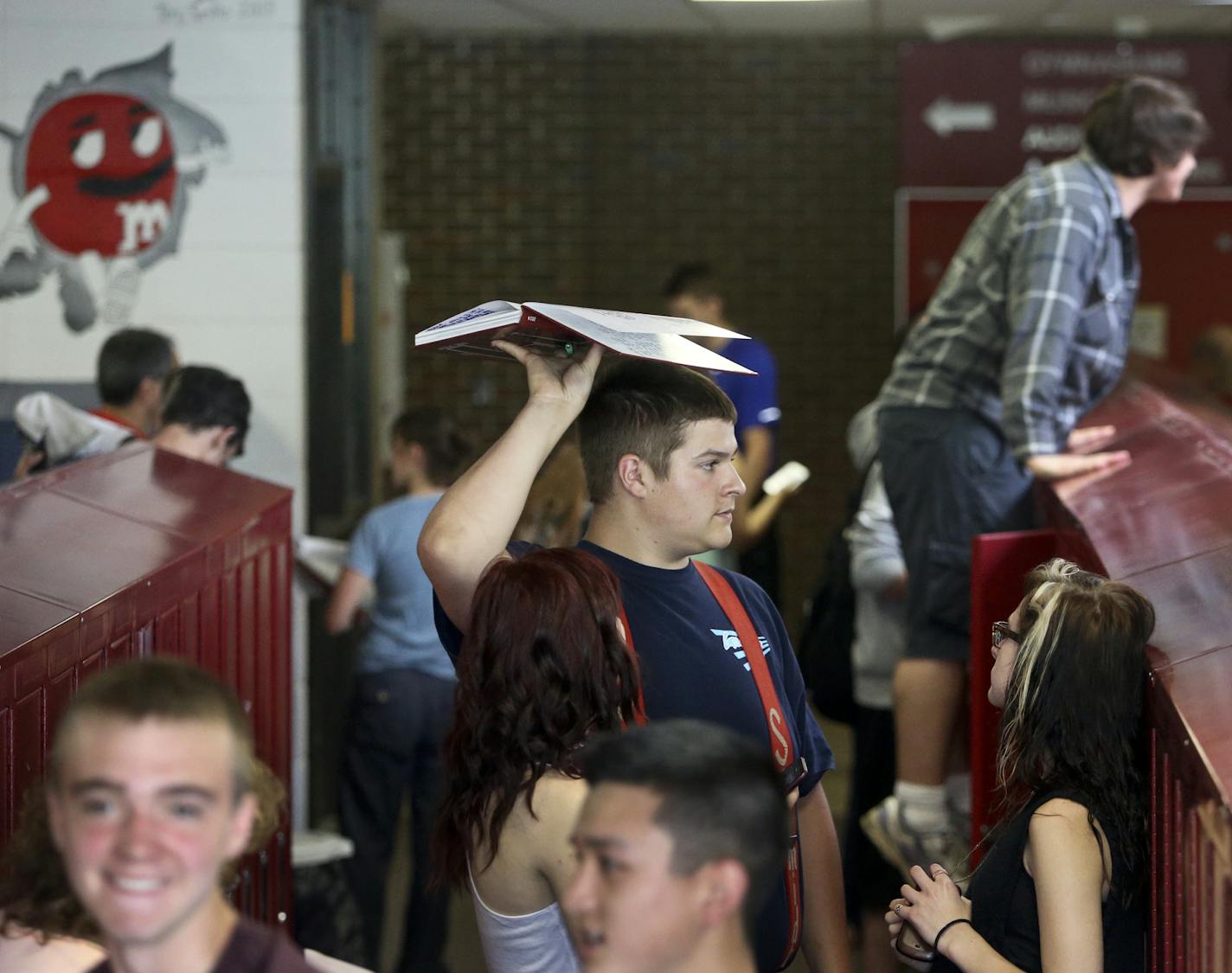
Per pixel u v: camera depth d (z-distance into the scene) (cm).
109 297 766
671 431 329
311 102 772
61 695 317
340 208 820
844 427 1247
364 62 859
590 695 291
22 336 766
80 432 573
